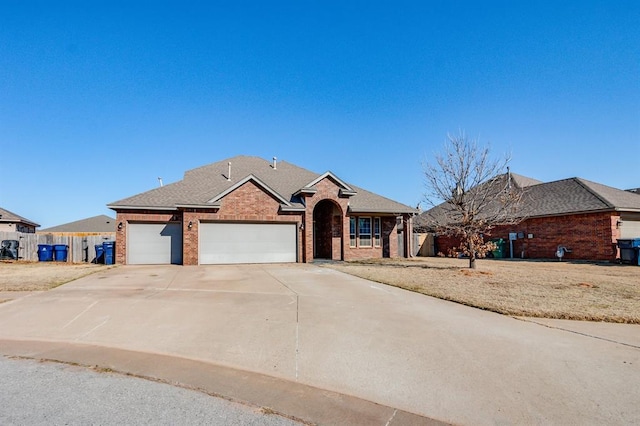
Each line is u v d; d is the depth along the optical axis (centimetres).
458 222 1683
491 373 466
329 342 588
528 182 2798
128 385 438
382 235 2334
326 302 866
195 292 988
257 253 1903
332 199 2089
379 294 963
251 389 428
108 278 1237
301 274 1366
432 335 616
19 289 999
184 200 1850
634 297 896
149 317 737
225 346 575
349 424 352
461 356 523
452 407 384
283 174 2427
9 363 511
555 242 2141
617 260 1850
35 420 354
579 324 678
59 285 1068
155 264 1817
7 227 2911
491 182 1550
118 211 1811
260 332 640
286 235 1964
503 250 2378
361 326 670
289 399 403
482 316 736
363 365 497
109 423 348
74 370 486
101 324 693
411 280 1182
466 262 1966
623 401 391
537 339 591
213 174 2283
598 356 518
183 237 1770
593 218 1964
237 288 1053
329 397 409
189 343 591
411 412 375
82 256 2017
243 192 1875
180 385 438
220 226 1850
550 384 433
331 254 2183
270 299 900
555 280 1181
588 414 366
